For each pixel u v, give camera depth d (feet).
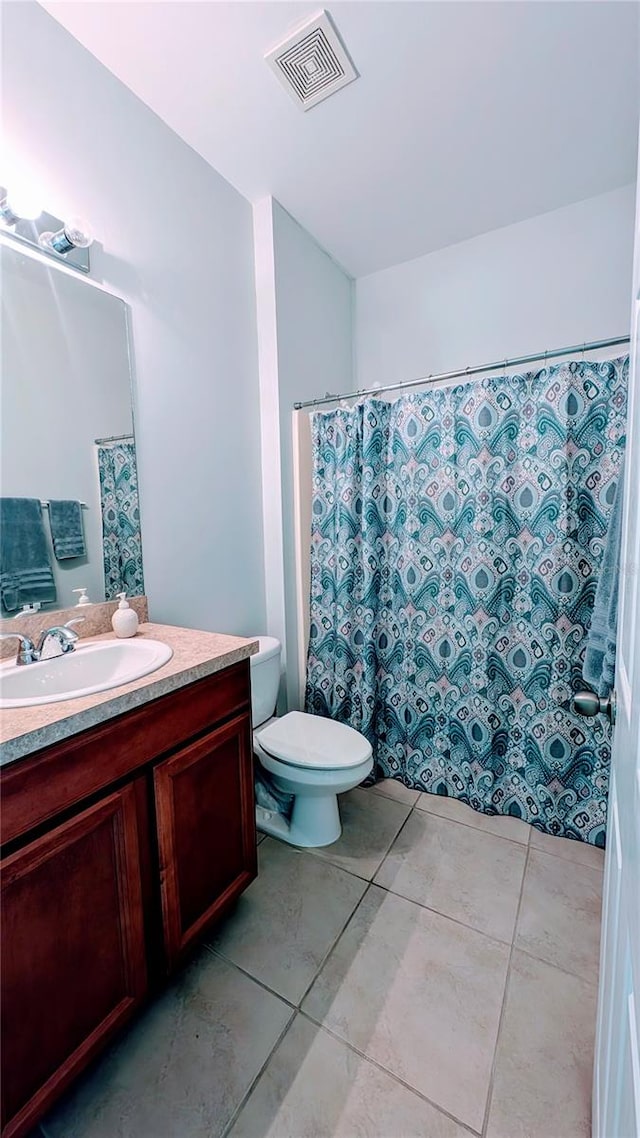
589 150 5.77
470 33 4.36
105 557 4.84
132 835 3.31
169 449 5.53
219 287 6.15
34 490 4.22
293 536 7.29
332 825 5.61
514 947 4.19
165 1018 3.63
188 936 3.78
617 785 2.50
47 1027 2.80
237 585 6.68
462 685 6.17
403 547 6.53
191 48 4.45
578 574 5.41
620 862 2.17
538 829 5.74
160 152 5.26
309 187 6.36
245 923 4.47
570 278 6.90
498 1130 2.94
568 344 7.00
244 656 4.31
